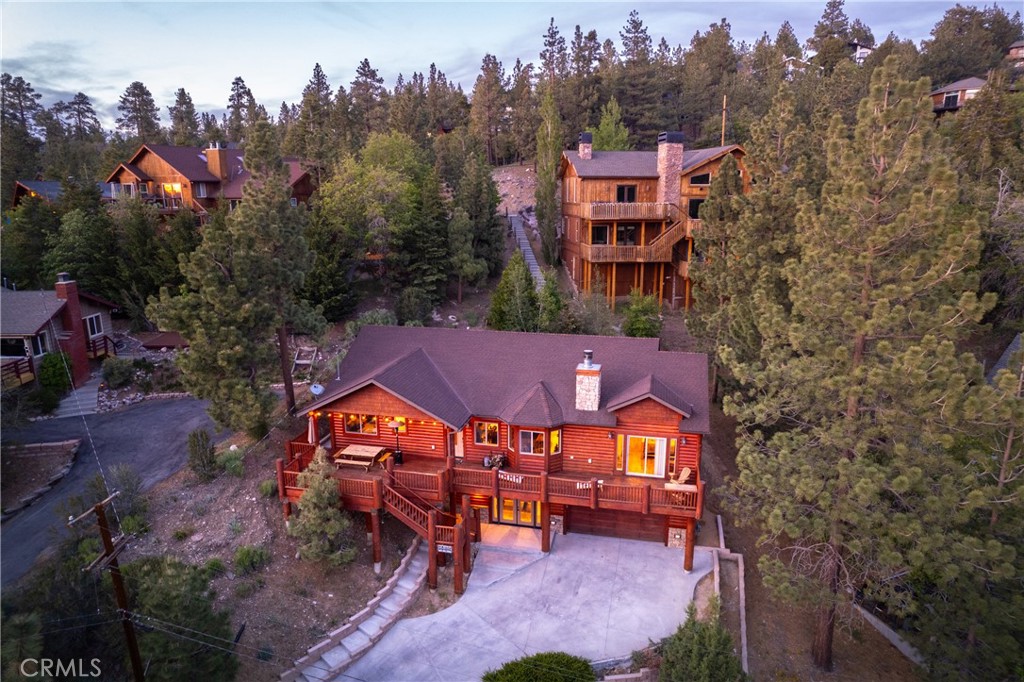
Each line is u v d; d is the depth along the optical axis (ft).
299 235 96.32
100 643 49.90
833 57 299.17
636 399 80.94
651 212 151.02
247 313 84.84
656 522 86.58
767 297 88.43
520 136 283.79
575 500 80.12
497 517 91.40
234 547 75.92
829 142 67.00
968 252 56.85
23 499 83.46
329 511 74.59
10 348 111.65
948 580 57.98
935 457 59.41
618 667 66.13
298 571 75.41
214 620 53.16
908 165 59.57
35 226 144.36
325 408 86.33
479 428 88.63
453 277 156.56
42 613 46.70
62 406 111.04
